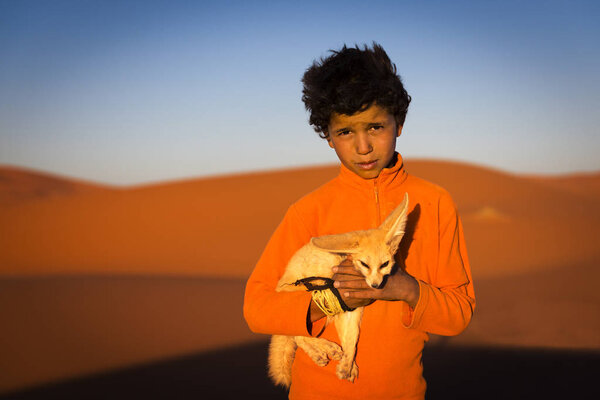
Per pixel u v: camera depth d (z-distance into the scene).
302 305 2.13
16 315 16.48
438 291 2.15
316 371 2.33
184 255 37.78
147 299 19.70
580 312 16.38
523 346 11.66
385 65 2.22
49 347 12.65
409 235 2.40
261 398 8.50
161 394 8.87
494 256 34.38
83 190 117.31
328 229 2.47
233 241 44.56
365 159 2.23
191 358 11.49
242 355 11.70
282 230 2.54
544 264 31.17
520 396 8.12
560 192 71.88
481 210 54.25
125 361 11.34
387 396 2.24
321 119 2.28
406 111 2.30
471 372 9.52
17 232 49.31
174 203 63.25
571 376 9.23
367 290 2.04
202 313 17.06
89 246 42.22
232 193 68.06
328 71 2.21
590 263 31.17
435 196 2.45
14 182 110.00
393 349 2.25
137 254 38.25
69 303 18.70
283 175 77.44
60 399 8.81
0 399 8.88
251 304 2.32
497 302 19.05
